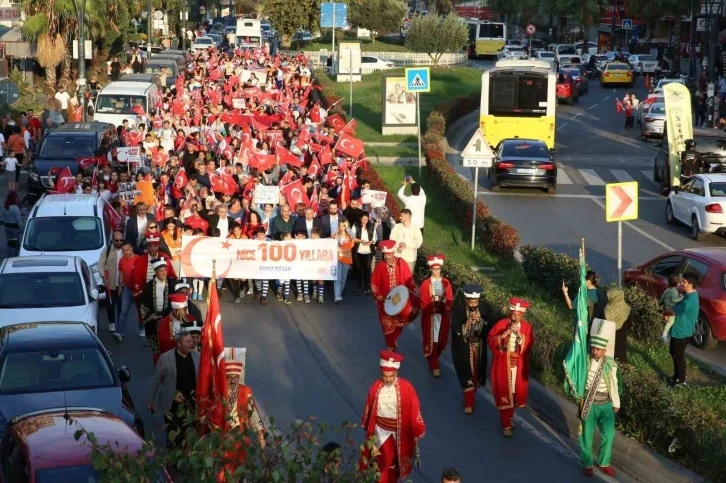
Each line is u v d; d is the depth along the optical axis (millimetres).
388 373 10227
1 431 10766
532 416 13539
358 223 19562
